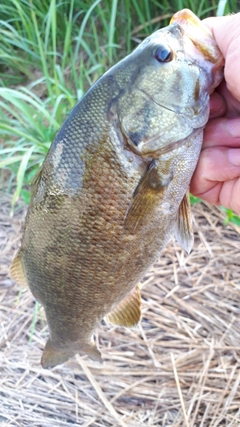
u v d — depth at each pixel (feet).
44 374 1.53
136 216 0.81
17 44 2.02
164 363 1.50
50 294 0.95
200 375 1.46
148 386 1.47
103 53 2.12
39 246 0.89
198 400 1.42
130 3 2.10
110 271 0.86
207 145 0.87
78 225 0.83
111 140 0.79
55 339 1.08
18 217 1.86
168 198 0.82
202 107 0.79
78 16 2.26
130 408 1.45
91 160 0.80
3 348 1.59
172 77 0.77
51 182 0.84
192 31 0.78
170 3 2.08
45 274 0.92
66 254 0.86
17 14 2.22
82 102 0.80
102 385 1.49
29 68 2.31
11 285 1.72
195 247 1.70
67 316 0.97
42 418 1.45
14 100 1.62
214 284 1.62
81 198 0.81
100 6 2.14
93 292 0.90
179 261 1.68
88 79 1.89
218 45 0.78
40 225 0.87
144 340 1.54
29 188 1.88
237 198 0.94
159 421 1.41
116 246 0.83
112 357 1.52
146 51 0.78
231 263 1.65
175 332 1.55
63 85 1.91
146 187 0.80
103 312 0.95
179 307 1.60
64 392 1.49
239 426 1.36
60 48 2.28
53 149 0.83
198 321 1.57
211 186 0.95
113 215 0.81
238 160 0.85
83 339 1.06
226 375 1.45
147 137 0.79
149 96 0.78
